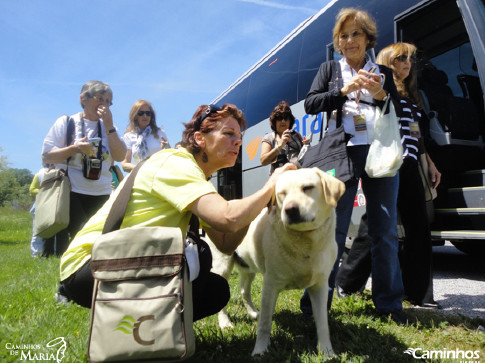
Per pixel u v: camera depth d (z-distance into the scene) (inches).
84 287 74.3
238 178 311.1
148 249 63.7
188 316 64.2
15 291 141.7
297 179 79.6
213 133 80.6
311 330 97.1
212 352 82.7
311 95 113.8
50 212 139.5
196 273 75.4
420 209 123.1
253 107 287.3
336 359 77.5
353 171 102.5
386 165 97.9
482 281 160.9
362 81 97.7
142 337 59.2
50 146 159.6
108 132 168.9
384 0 180.2
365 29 106.2
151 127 191.8
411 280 124.8
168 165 73.2
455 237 146.7
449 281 163.6
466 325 100.3
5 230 855.1
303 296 108.7
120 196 73.3
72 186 163.9
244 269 115.5
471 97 193.8
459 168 178.2
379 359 78.6
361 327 97.3
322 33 219.0
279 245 85.3
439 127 170.7
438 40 196.2
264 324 86.0
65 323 97.7
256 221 101.0
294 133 165.9
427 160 135.4
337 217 105.1
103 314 60.9
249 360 79.4
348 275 132.7
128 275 62.6
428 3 154.6
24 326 96.6
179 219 74.7
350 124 107.7
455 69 197.9
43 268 199.8
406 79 132.4
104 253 64.1
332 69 112.3
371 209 109.9
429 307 121.0
